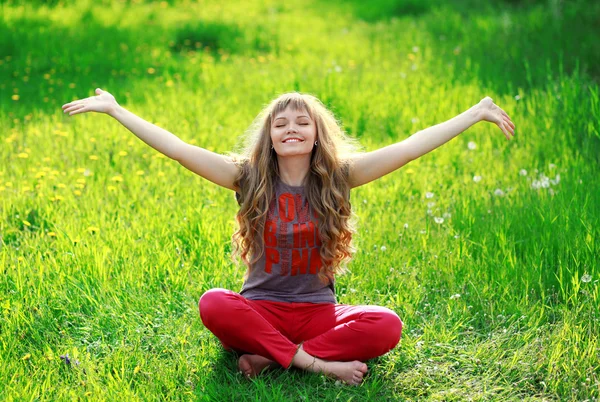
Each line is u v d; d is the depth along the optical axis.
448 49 9.48
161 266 4.01
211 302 3.10
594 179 4.95
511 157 5.81
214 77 8.53
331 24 12.39
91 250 4.11
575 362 3.17
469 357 3.29
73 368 3.18
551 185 4.92
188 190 5.12
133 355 3.27
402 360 3.27
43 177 5.37
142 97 7.70
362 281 3.90
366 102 7.20
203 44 10.52
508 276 3.89
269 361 3.18
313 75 8.44
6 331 3.40
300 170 3.28
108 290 3.79
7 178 5.35
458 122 3.29
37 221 4.67
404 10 13.04
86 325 3.55
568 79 6.73
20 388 2.99
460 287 3.84
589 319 3.44
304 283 3.27
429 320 3.60
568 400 3.00
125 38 10.52
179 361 3.23
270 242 3.23
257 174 3.25
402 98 7.32
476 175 5.39
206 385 3.09
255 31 11.23
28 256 4.12
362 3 14.02
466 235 4.32
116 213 4.80
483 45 9.31
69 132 6.43
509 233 4.32
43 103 7.60
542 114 6.40
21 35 10.09
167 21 12.16
